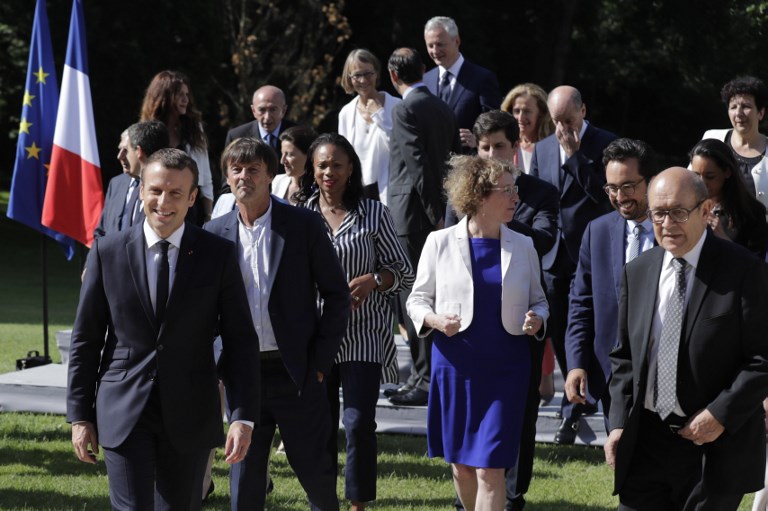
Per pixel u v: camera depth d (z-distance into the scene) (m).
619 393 13.20
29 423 24.56
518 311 15.20
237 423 13.31
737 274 12.12
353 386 17.16
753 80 20.20
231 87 75.81
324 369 15.27
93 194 27.78
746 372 11.95
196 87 72.62
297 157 19.47
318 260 15.50
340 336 15.40
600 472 21.14
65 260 75.06
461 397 15.16
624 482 12.99
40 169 29.52
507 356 15.10
